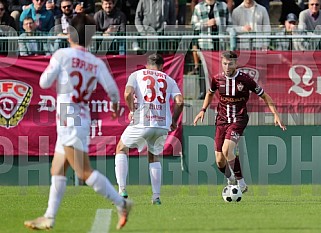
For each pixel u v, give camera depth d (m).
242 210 27.69
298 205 29.94
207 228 22.72
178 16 49.03
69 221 24.47
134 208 28.38
